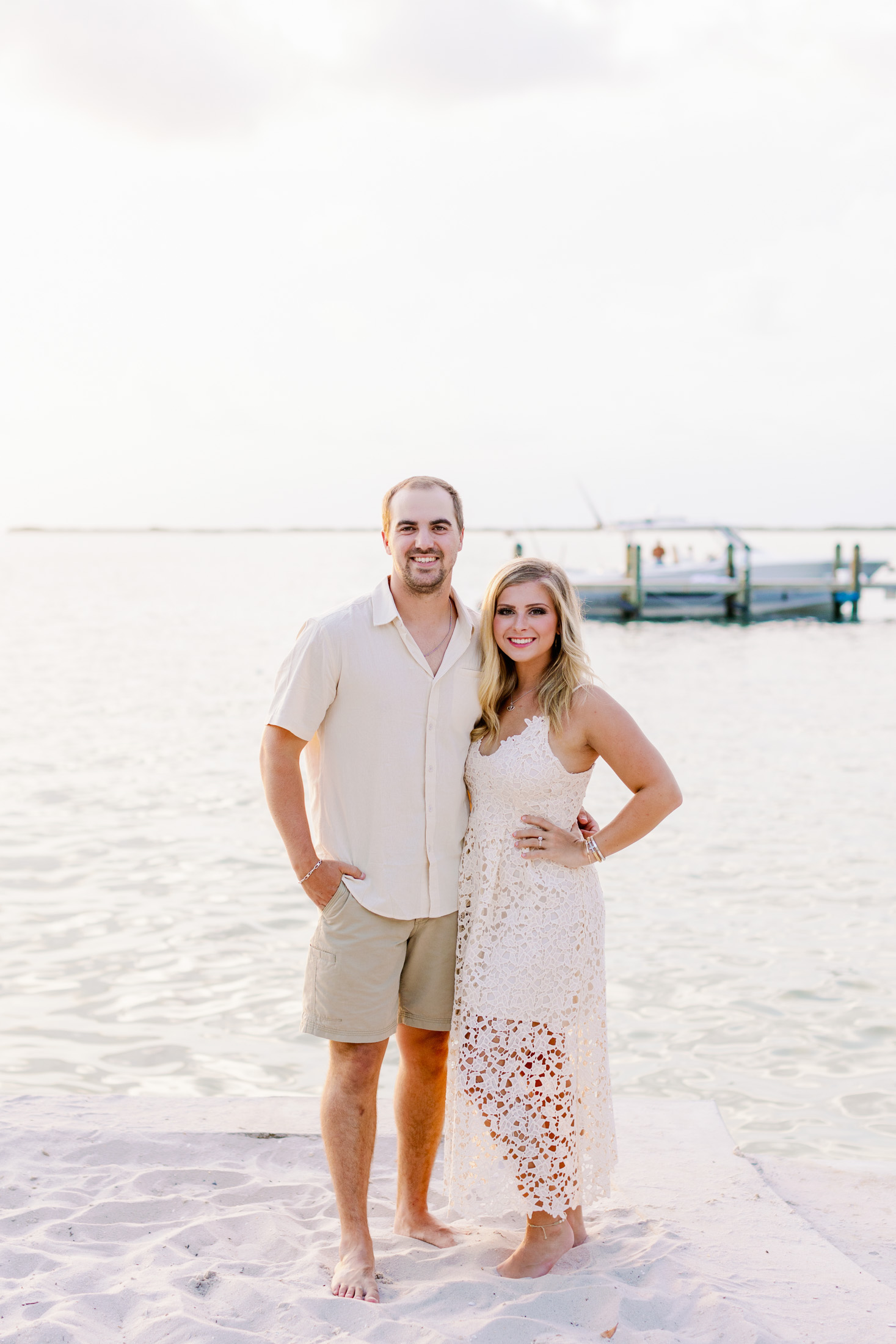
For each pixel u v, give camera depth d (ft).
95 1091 14.99
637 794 9.30
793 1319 8.04
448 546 9.34
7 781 35.47
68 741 42.96
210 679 62.49
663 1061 16.21
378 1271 8.98
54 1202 9.78
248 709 51.67
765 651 81.15
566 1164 8.95
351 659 9.21
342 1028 9.18
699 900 23.63
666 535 302.04
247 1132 11.34
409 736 9.25
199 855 26.96
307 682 9.27
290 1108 12.02
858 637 92.68
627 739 9.21
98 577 215.51
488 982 9.17
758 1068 15.99
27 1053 16.21
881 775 36.86
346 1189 8.98
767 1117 14.56
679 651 81.10
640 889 24.43
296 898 23.70
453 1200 9.22
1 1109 11.89
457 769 9.48
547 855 9.18
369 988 9.20
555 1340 7.50
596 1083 9.36
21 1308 7.91
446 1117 9.89
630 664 72.79
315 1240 9.32
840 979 19.20
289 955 20.33
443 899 9.43
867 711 51.93
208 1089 15.16
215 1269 8.62
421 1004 9.62
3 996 18.39
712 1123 12.11
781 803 32.71
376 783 9.28
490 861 9.34
